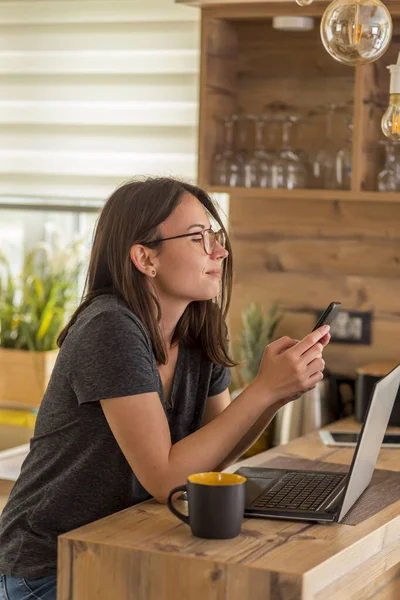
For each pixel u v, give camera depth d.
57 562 2.11
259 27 3.68
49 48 4.07
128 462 2.15
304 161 3.46
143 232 2.27
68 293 4.22
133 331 2.15
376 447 2.36
